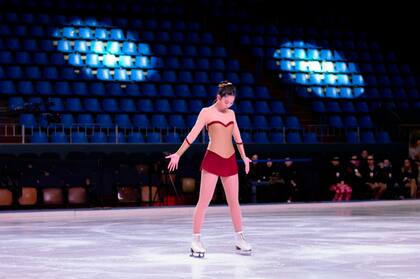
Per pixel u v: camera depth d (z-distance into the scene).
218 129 9.54
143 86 29.84
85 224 16.53
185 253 9.92
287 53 35.12
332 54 36.22
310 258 9.17
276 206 22.42
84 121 26.83
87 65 29.94
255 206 21.97
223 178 9.70
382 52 37.59
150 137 27.03
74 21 32.56
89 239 12.45
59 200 22.41
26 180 22.12
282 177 24.80
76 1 34.00
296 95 32.62
